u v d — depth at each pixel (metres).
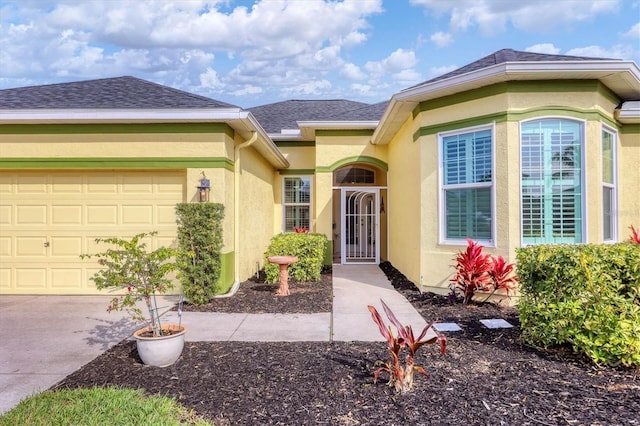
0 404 3.72
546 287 4.91
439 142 8.37
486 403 3.55
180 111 7.93
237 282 9.15
